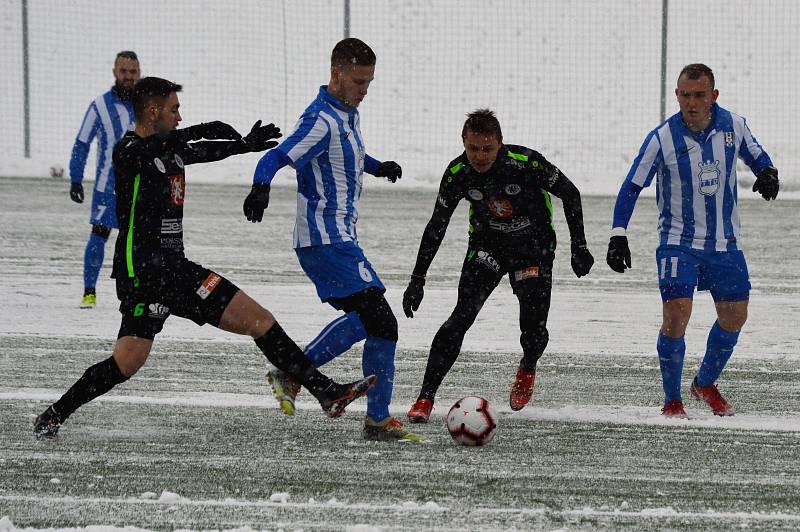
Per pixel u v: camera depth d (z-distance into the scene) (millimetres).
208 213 52500
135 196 20047
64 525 16328
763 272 41094
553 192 23078
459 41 97250
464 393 25531
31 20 101000
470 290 23688
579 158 74812
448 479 18797
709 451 20828
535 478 18906
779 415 23812
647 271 41125
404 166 73000
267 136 21859
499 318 33719
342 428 22359
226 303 20156
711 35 96000
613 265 23438
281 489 18156
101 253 34219
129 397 24578
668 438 21781
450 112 86062
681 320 23172
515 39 97375
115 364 20484
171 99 20438
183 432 21828
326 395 20359
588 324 33031
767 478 19047
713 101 23234
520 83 90250
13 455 20016
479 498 17766
